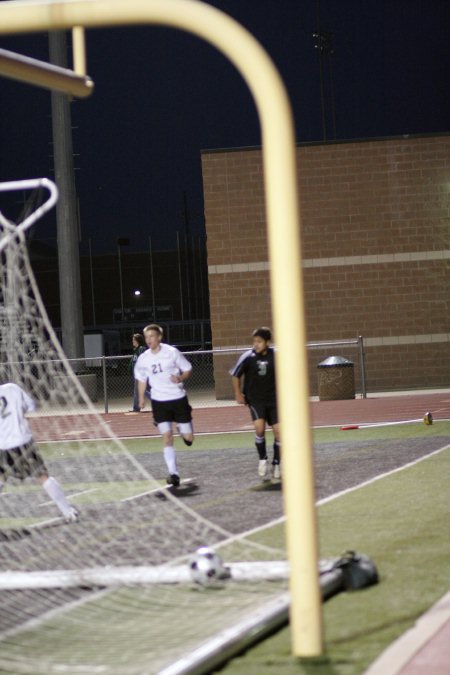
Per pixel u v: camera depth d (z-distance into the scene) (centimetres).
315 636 822
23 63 907
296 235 846
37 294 1341
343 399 4038
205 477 2072
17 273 1348
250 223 4488
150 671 771
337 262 4475
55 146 4759
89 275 12288
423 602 959
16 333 1508
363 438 2627
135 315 11794
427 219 4469
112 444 2881
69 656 849
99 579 1106
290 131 845
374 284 4472
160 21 848
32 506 1794
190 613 967
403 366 4462
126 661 814
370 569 1043
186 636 876
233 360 4494
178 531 1432
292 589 830
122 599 1046
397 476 1859
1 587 1115
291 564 832
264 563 1121
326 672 776
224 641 825
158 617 964
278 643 866
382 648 826
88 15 852
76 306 4725
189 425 1961
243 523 1483
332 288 4478
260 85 841
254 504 1669
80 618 982
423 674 745
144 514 1619
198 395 5000
